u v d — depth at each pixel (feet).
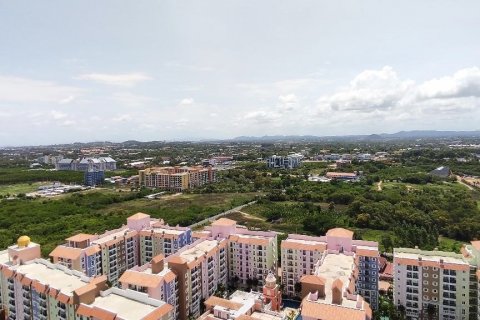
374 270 408.05
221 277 468.34
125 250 505.66
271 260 480.23
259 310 328.08
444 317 385.91
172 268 382.83
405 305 401.70
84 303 304.71
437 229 644.27
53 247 554.46
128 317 284.41
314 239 463.83
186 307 389.39
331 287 322.14
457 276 377.91
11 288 376.68
